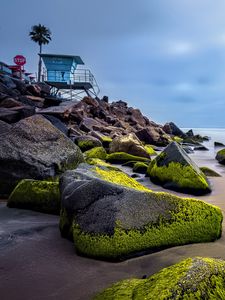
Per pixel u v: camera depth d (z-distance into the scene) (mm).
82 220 4578
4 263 4125
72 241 4879
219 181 11695
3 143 8516
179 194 9484
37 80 54219
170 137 40625
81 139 19500
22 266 4043
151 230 4504
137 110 49906
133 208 4602
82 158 9875
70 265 4074
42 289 3479
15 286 3539
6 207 6895
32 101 29656
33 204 6602
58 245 4738
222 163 18531
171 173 10227
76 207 4797
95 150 16734
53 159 8852
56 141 9430
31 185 6750
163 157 11047
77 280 3682
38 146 8945
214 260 2920
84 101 37625
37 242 4855
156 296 2451
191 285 2508
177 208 4883
